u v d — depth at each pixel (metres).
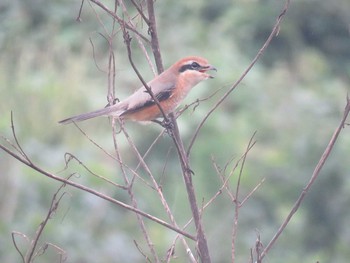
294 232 13.59
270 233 13.30
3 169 12.34
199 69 8.34
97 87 15.05
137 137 14.21
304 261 13.22
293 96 16.27
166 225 6.65
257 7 18.75
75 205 12.30
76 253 11.41
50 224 11.48
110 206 12.62
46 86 14.48
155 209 13.05
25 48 16.50
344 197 14.01
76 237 11.57
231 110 15.80
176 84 8.24
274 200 13.83
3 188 12.16
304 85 18.02
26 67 15.45
